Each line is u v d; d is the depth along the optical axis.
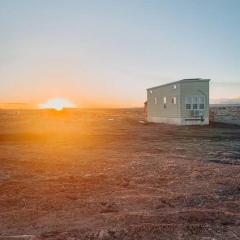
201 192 8.41
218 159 13.71
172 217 6.38
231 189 8.73
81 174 10.61
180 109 33.59
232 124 34.50
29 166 12.05
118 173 10.76
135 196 8.00
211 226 5.93
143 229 5.73
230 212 6.73
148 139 22.23
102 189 8.75
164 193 8.32
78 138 23.14
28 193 8.31
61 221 6.26
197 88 33.66
